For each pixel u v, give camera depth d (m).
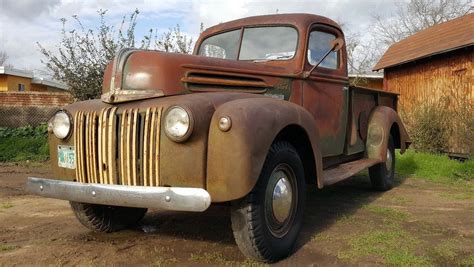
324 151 5.18
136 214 4.76
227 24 5.42
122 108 3.65
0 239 4.36
